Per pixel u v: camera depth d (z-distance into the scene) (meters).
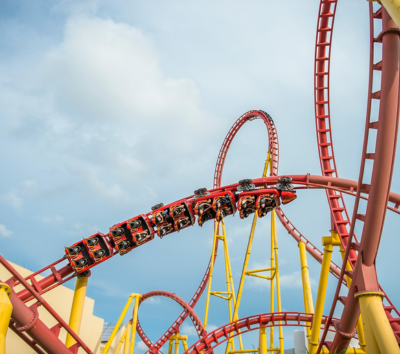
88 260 21.97
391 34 13.90
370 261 16.11
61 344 18.55
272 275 30.38
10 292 16.03
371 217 15.35
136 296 32.09
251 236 30.77
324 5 23.48
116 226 22.92
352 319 17.92
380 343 14.43
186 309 35.50
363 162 15.48
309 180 22.70
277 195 22.95
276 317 27.20
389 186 14.98
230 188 23.97
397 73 13.98
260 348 26.75
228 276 35.03
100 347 39.03
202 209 23.09
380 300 15.34
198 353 26.73
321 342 20.38
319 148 24.08
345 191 21.28
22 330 17.39
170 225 23.55
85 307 37.34
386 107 14.18
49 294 31.70
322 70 24.64
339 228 20.88
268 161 34.28
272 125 34.78
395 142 14.49
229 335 27.67
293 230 32.31
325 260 21.12
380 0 10.04
